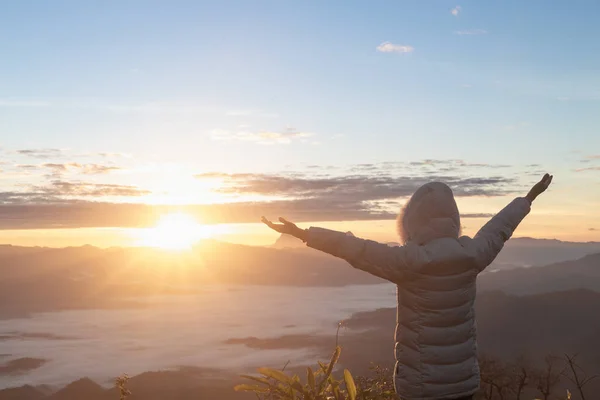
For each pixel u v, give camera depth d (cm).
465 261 297
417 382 301
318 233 304
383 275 302
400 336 309
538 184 335
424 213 308
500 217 321
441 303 297
